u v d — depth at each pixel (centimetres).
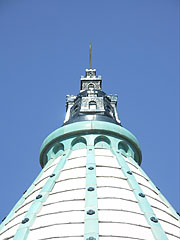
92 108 5528
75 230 3070
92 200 3409
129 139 4966
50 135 5019
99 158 4366
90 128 4831
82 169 4084
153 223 3266
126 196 3619
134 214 3356
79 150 4638
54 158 4809
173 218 3744
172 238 3238
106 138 4803
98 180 3825
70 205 3425
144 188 4028
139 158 5122
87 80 6631
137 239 3016
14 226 3503
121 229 3098
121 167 4209
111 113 5753
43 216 3366
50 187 3816
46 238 3041
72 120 5203
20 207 3903
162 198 4112
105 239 2953
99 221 3156
